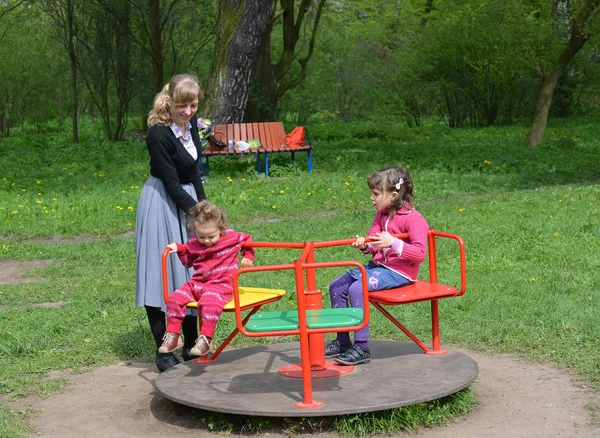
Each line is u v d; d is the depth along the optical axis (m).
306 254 4.62
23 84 36.22
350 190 14.88
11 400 5.07
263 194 14.48
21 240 11.50
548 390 4.96
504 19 30.48
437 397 4.39
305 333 4.25
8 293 8.18
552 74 22.95
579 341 5.83
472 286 7.59
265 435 4.36
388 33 43.25
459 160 19.28
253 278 8.23
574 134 27.80
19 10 36.59
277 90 26.84
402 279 5.08
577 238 9.75
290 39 26.55
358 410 4.21
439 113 36.97
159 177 5.53
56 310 7.41
